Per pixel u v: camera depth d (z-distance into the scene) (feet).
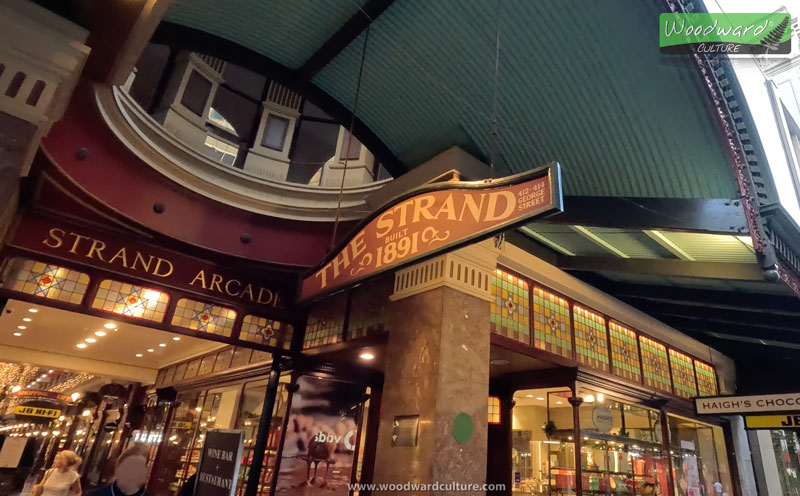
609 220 16.16
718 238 16.49
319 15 16.16
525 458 28.02
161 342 35.99
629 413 24.70
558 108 15.84
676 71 13.05
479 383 16.07
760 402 24.30
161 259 21.88
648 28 12.60
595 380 22.22
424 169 19.13
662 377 26.78
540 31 14.14
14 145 9.08
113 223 20.62
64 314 29.78
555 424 23.16
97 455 53.36
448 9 14.78
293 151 40.63
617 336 24.72
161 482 35.99
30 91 9.34
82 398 59.93
